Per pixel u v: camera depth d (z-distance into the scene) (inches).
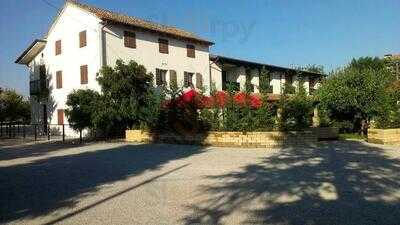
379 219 257.3
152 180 417.1
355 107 981.8
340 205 294.8
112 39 1151.6
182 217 276.4
